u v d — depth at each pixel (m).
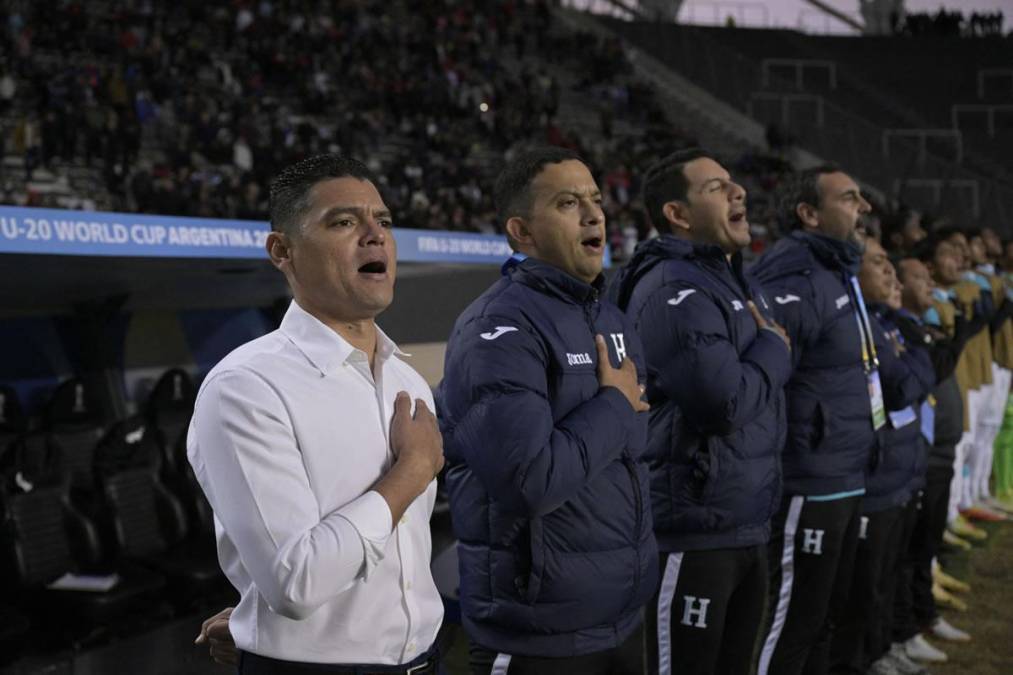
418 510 1.57
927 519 4.34
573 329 2.09
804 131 22.77
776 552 3.10
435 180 15.54
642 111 22.33
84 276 3.35
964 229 6.23
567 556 2.01
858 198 3.22
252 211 11.84
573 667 2.03
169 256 3.00
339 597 1.44
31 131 11.56
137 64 14.46
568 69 23.62
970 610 4.71
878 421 3.19
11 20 13.62
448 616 3.44
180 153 12.35
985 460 6.73
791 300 3.06
